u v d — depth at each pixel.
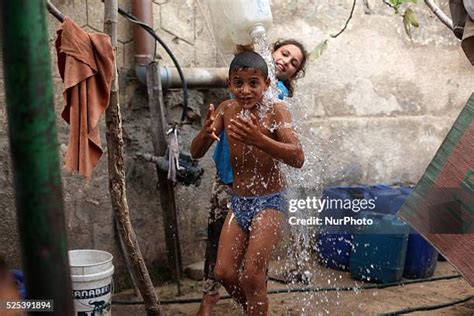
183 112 4.43
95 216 4.32
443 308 4.20
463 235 3.52
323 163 5.36
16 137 1.07
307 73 5.28
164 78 4.39
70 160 2.97
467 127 3.60
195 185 4.42
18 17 1.04
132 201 4.47
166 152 4.24
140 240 4.53
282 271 4.80
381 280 4.70
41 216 1.08
